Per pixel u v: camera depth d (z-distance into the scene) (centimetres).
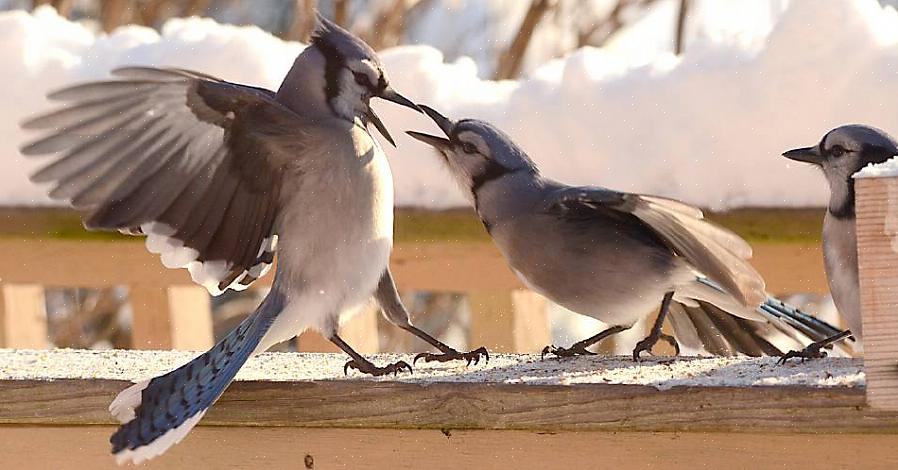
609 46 1639
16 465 757
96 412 747
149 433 722
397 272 1083
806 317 970
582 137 1077
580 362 821
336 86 828
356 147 811
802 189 1029
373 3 1658
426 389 720
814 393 686
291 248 809
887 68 1062
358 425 729
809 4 1087
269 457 743
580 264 895
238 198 798
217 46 1176
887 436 684
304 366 816
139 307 1167
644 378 731
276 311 804
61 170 743
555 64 1178
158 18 1702
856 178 657
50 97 732
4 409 753
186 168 776
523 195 907
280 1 1728
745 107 1059
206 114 768
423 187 1077
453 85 1135
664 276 893
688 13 1576
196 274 803
